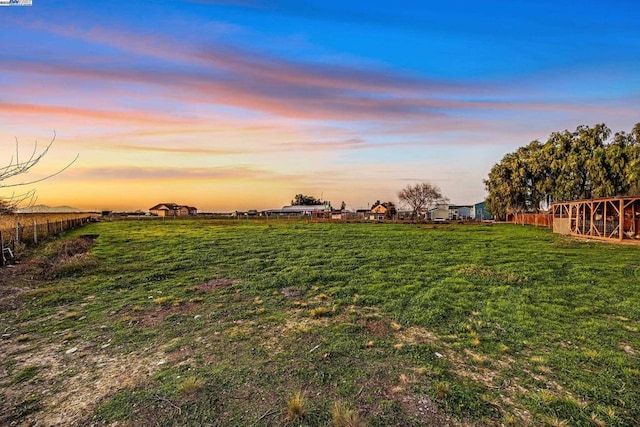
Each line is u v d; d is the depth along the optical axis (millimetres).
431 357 4801
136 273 10148
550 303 7375
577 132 40156
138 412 3434
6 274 9672
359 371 4348
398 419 3355
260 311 6848
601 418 3469
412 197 68438
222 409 3482
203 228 27406
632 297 7762
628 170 30703
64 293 8070
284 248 15172
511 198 48531
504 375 4332
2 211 5625
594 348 5152
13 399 3727
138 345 5230
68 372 4355
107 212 77312
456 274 10062
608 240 20000
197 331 5805
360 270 10641
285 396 3742
